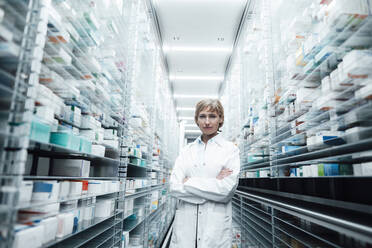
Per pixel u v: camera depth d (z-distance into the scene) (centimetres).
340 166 99
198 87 562
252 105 244
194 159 149
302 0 144
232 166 140
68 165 98
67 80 100
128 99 162
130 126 171
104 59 135
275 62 179
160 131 353
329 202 104
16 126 56
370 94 76
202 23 337
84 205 101
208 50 403
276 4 181
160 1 301
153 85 275
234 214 278
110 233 134
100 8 124
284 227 133
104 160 136
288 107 152
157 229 301
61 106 89
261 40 210
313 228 112
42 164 90
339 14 92
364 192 85
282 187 165
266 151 197
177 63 448
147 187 237
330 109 102
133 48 172
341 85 94
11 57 56
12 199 52
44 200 74
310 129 121
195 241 132
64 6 90
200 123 147
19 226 63
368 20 85
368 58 79
